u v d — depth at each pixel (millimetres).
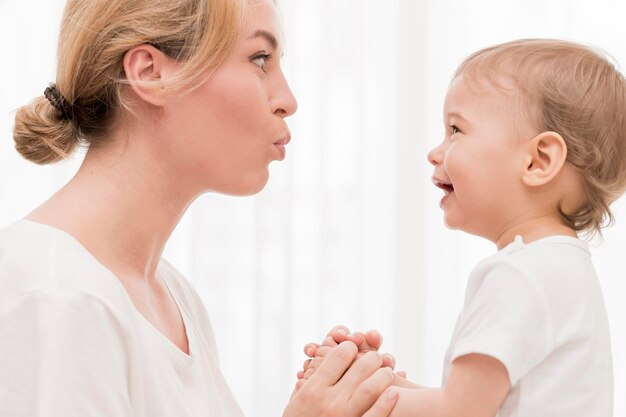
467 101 1130
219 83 939
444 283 2289
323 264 2252
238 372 2199
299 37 2271
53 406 735
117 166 942
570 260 1020
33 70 2096
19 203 2066
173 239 2189
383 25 2307
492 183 1093
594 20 2252
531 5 2283
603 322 1038
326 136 2270
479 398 958
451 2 2303
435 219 2295
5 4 2096
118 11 918
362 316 2258
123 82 921
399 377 1163
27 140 965
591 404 983
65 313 763
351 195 2266
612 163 1113
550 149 1070
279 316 2209
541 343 965
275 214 2227
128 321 814
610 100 1114
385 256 2281
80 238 905
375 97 2301
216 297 2199
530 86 1096
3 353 755
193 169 962
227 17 926
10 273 797
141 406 841
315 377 1076
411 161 2305
